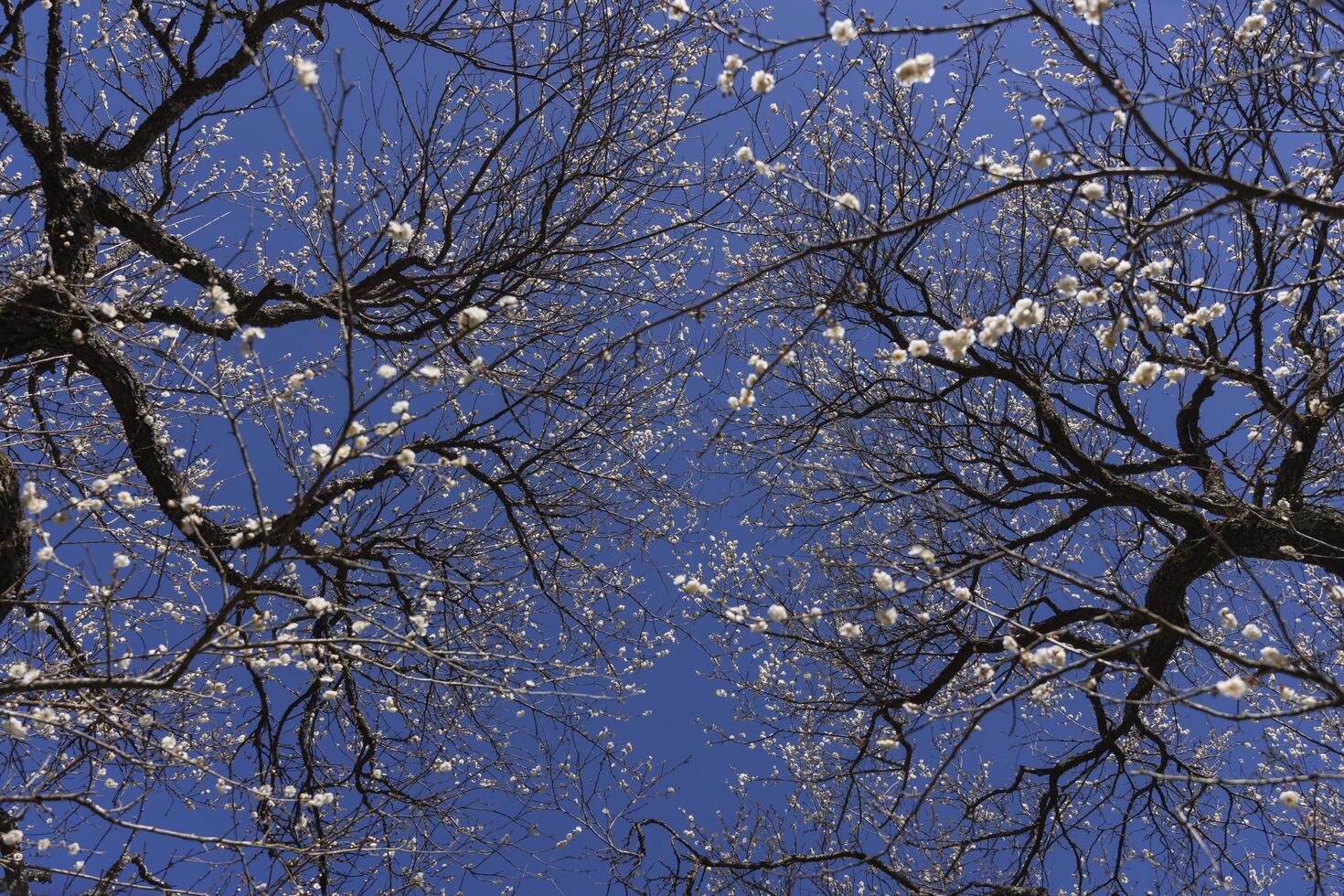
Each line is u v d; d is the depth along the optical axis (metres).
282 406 4.75
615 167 5.78
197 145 6.70
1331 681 2.26
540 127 6.25
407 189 5.53
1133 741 7.32
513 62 5.14
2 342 4.16
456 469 5.70
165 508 4.60
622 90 5.71
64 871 3.49
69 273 4.49
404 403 2.84
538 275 5.90
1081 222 6.02
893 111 6.11
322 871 5.39
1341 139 4.52
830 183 6.71
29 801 2.88
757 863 6.14
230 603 2.92
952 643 7.38
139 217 4.98
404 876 5.53
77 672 4.31
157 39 5.31
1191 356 6.29
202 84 5.30
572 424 6.77
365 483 5.62
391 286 6.26
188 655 2.98
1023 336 6.53
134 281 5.70
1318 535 5.02
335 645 3.41
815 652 7.21
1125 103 2.28
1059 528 6.58
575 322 6.41
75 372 5.15
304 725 5.92
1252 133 2.76
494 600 6.47
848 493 7.06
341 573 5.75
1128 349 6.75
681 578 3.23
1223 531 5.43
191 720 4.62
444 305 6.55
